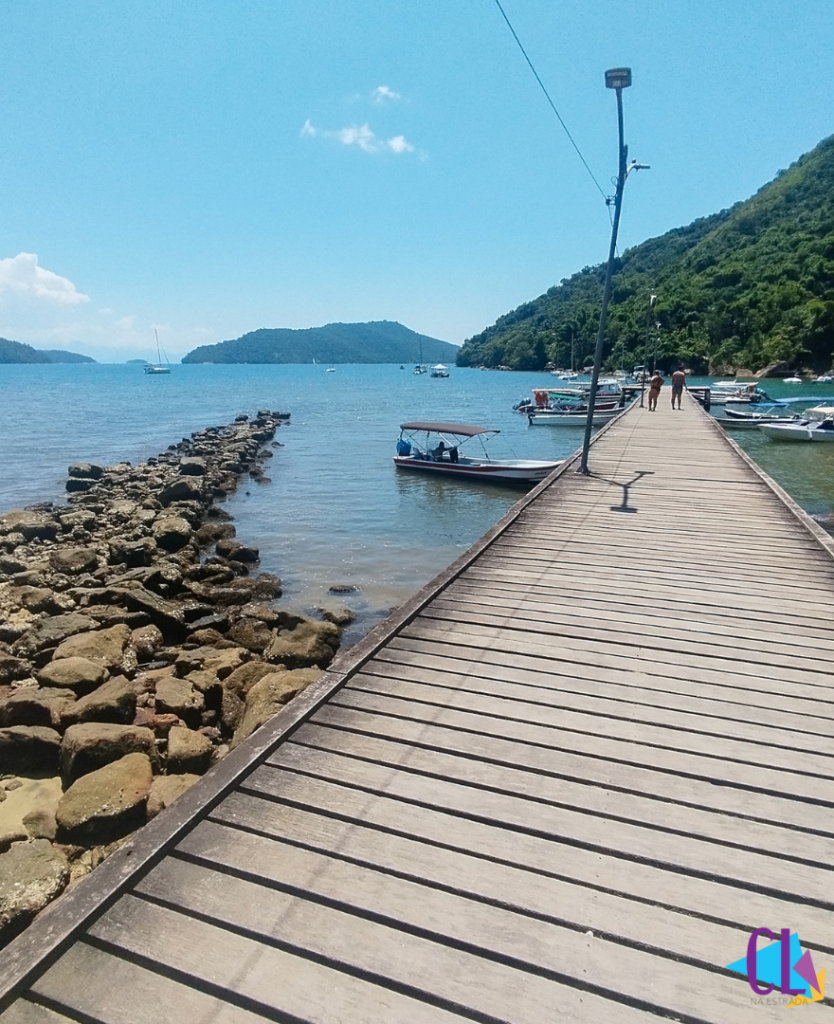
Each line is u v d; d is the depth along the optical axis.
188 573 11.34
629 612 5.01
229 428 35.25
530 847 2.56
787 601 5.24
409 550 13.35
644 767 3.07
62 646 7.05
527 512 8.40
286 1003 1.94
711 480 10.57
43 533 14.16
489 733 3.36
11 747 5.36
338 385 95.19
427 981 2.00
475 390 78.25
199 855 2.52
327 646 7.77
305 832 2.64
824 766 3.07
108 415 48.38
